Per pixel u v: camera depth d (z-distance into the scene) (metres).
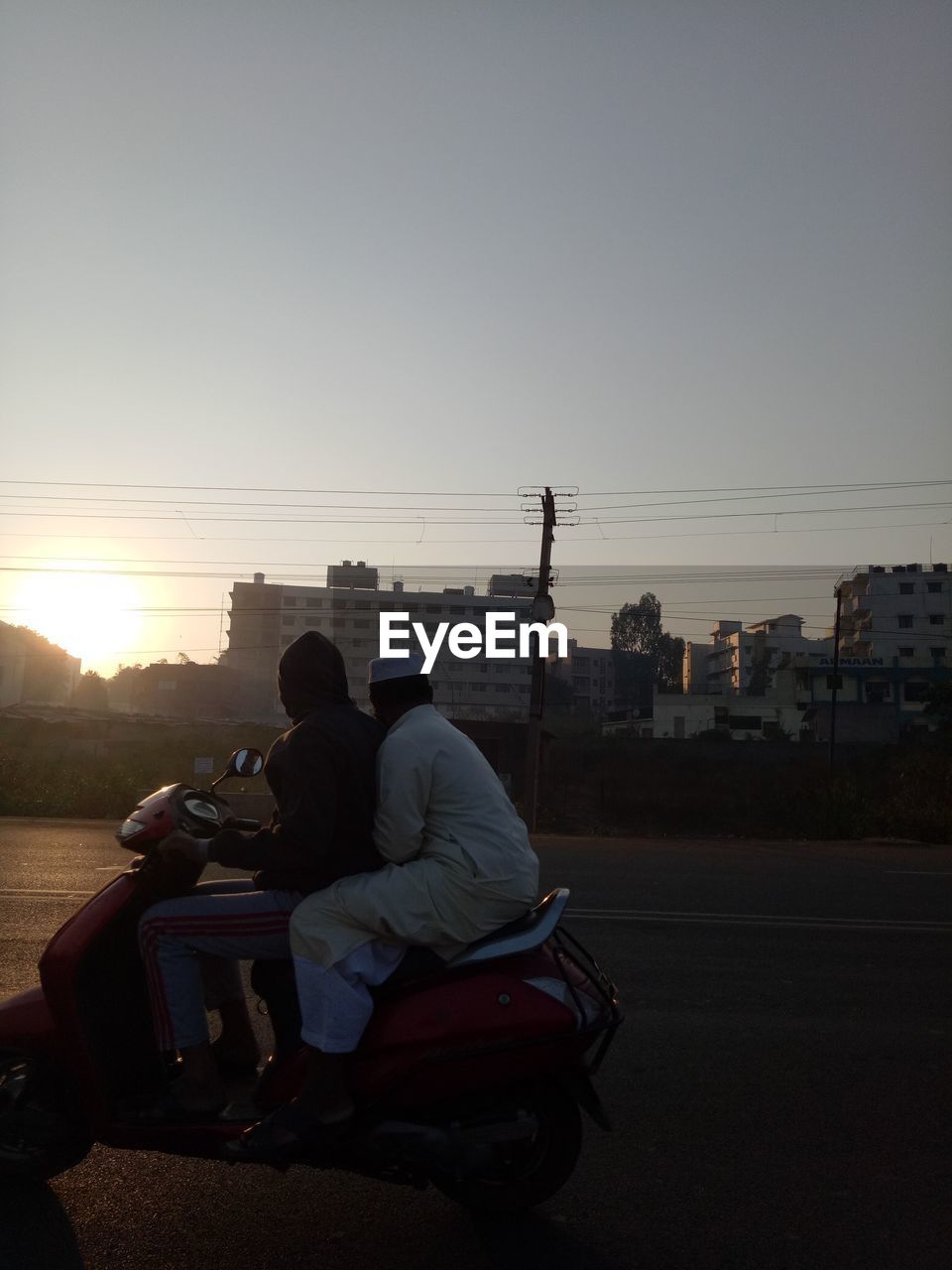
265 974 3.57
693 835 24.27
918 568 104.81
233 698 105.25
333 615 109.06
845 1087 5.05
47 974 3.43
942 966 7.71
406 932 3.29
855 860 15.49
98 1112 3.48
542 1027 3.27
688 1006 6.45
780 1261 3.35
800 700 92.19
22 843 13.66
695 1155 4.21
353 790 3.44
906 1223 3.63
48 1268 3.19
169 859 3.53
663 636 144.38
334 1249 3.35
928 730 74.94
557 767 48.34
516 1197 3.49
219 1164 3.98
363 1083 3.30
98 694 107.50
